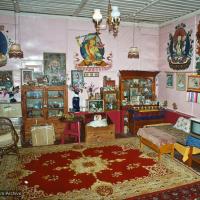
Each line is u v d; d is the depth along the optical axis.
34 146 7.21
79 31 8.26
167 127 7.57
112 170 5.45
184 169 5.50
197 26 7.18
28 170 5.45
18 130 7.05
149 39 9.20
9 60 7.65
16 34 7.63
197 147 5.48
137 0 6.29
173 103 8.50
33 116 7.81
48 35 7.95
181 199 4.23
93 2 6.48
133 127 8.45
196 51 7.25
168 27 8.65
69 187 4.67
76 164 5.79
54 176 5.14
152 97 9.27
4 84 7.65
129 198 4.28
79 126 7.60
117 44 8.77
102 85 8.75
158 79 9.45
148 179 5.00
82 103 8.56
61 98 8.06
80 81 8.43
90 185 4.75
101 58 8.61
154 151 6.71
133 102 9.02
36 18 7.77
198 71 7.01
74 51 8.27
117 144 7.37
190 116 7.53
